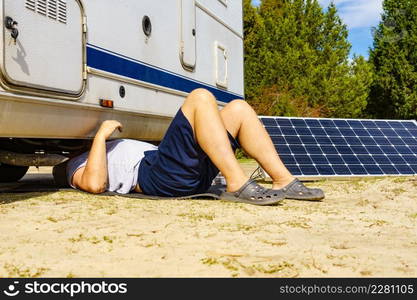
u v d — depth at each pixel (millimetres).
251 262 2377
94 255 2514
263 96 22547
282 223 3256
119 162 4566
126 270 2275
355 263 2367
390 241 2793
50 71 4109
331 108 23781
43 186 6004
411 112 23734
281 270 2266
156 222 3291
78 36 4461
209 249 2605
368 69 24734
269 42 24156
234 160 4078
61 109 4293
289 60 23359
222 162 4055
